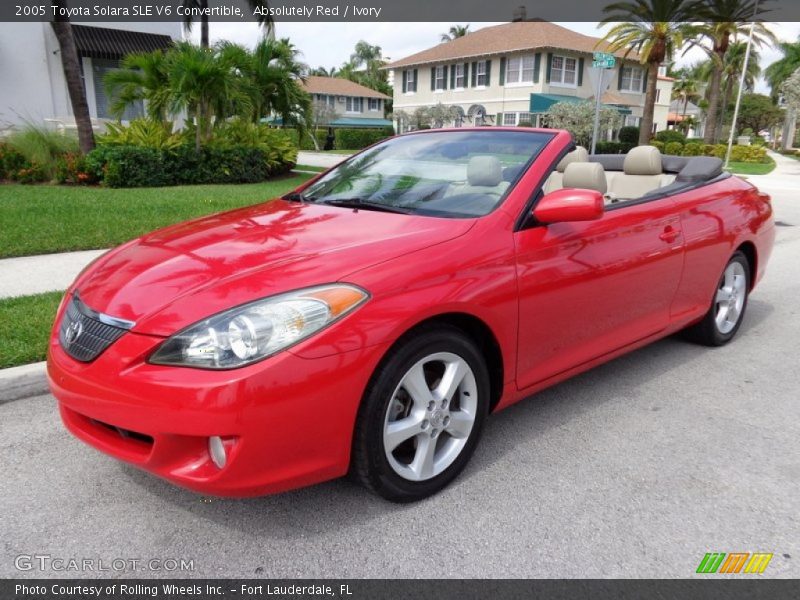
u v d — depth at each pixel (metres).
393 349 2.48
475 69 41.53
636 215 3.62
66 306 2.80
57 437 3.25
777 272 7.44
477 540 2.50
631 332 3.71
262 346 2.21
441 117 41.34
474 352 2.78
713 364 4.43
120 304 2.45
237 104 14.55
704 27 27.48
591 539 2.52
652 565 2.38
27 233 7.51
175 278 2.50
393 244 2.68
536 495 2.81
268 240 2.80
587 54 38.62
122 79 14.22
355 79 81.06
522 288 2.91
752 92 78.44
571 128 31.19
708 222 4.16
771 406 3.77
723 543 2.51
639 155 4.61
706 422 3.54
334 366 2.29
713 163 4.57
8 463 2.99
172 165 14.09
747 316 5.62
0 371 3.69
